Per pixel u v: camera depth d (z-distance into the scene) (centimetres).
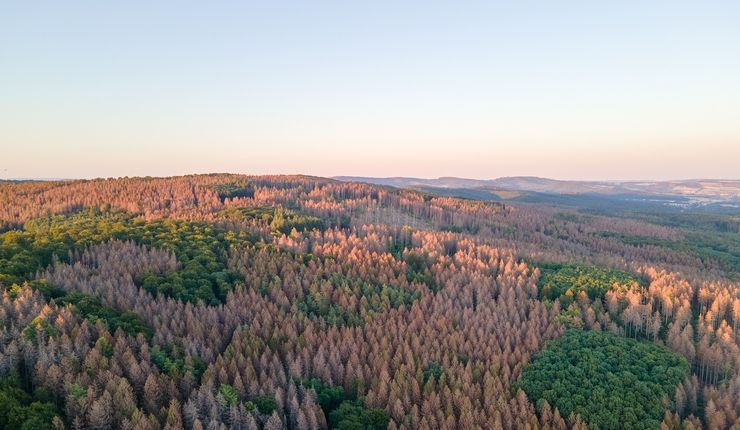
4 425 7106
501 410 9681
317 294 14262
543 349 12181
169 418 7925
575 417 9788
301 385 9894
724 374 11906
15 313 10275
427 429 9169
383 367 10700
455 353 11744
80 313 10619
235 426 8425
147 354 9550
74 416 7762
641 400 10194
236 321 12312
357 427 9012
